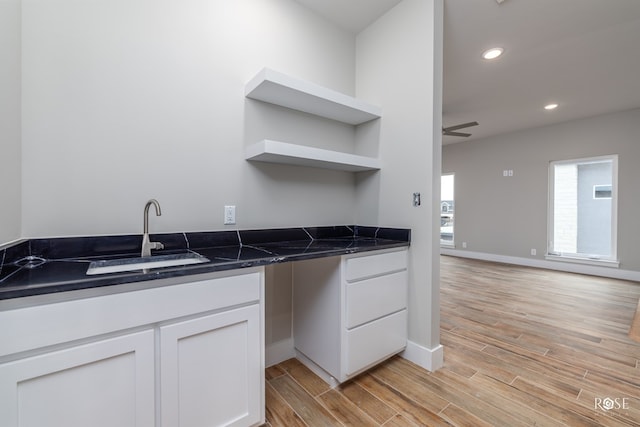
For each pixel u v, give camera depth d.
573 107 4.03
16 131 1.12
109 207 1.36
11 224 1.08
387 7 2.07
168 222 1.52
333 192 2.25
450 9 2.06
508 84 3.30
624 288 3.70
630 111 4.13
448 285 3.85
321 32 2.17
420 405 1.48
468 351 2.04
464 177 6.04
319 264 1.72
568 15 2.13
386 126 2.12
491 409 1.45
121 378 0.93
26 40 1.17
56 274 0.96
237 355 1.19
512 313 2.81
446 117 4.44
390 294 1.80
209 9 1.65
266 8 1.88
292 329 1.98
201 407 1.09
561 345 2.14
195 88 1.60
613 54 2.67
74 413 0.86
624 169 4.19
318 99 1.85
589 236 4.60
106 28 1.35
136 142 1.43
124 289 0.93
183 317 1.05
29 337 0.79
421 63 1.87
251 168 1.82
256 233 1.82
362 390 1.60
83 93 1.29
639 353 2.01
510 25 2.25
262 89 1.70
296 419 1.37
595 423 1.35
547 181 4.93
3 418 0.77
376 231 2.18
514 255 5.34
